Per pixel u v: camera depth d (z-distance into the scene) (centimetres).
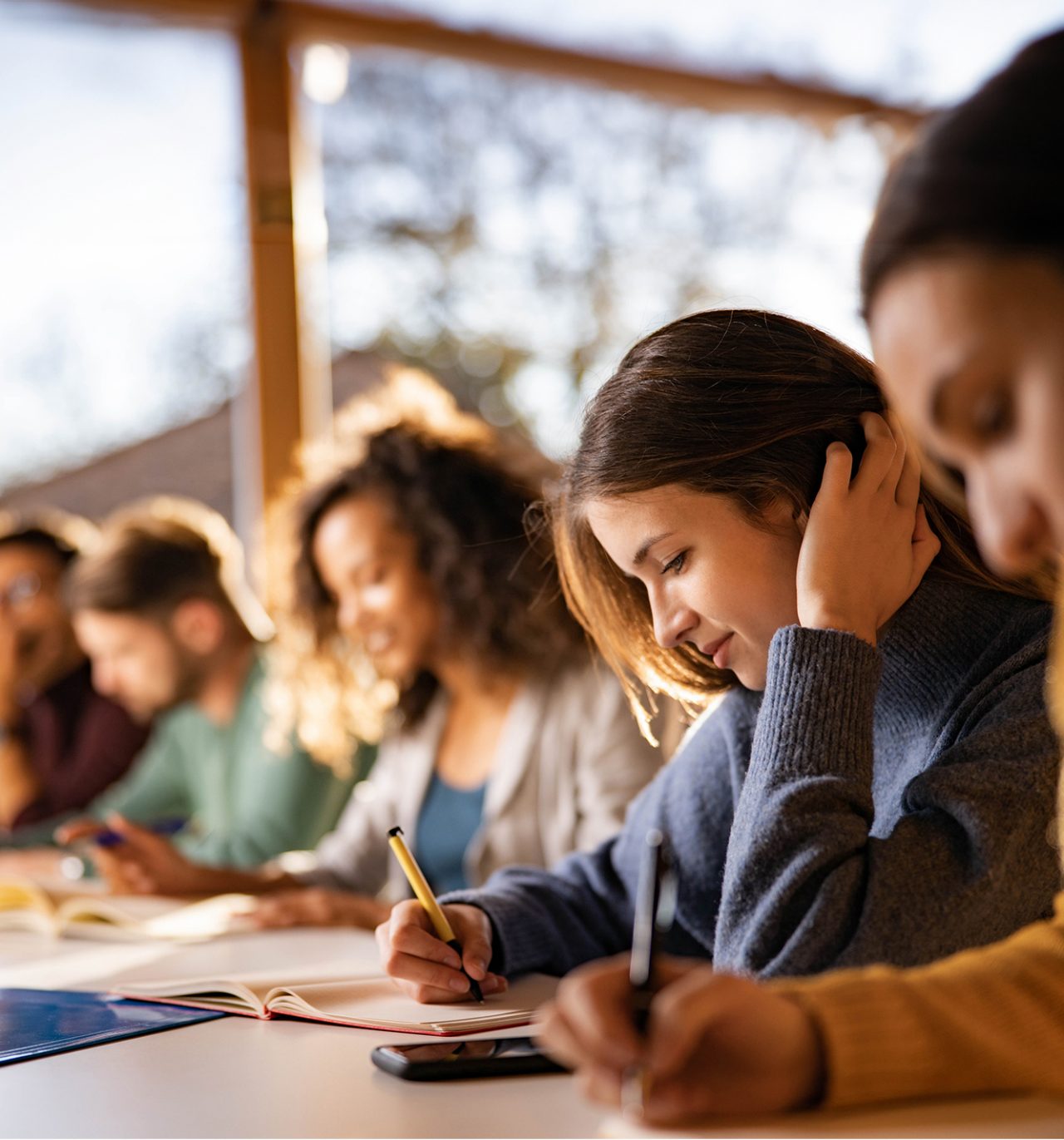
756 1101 56
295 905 145
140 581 238
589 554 107
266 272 287
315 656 202
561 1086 69
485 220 300
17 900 152
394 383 202
